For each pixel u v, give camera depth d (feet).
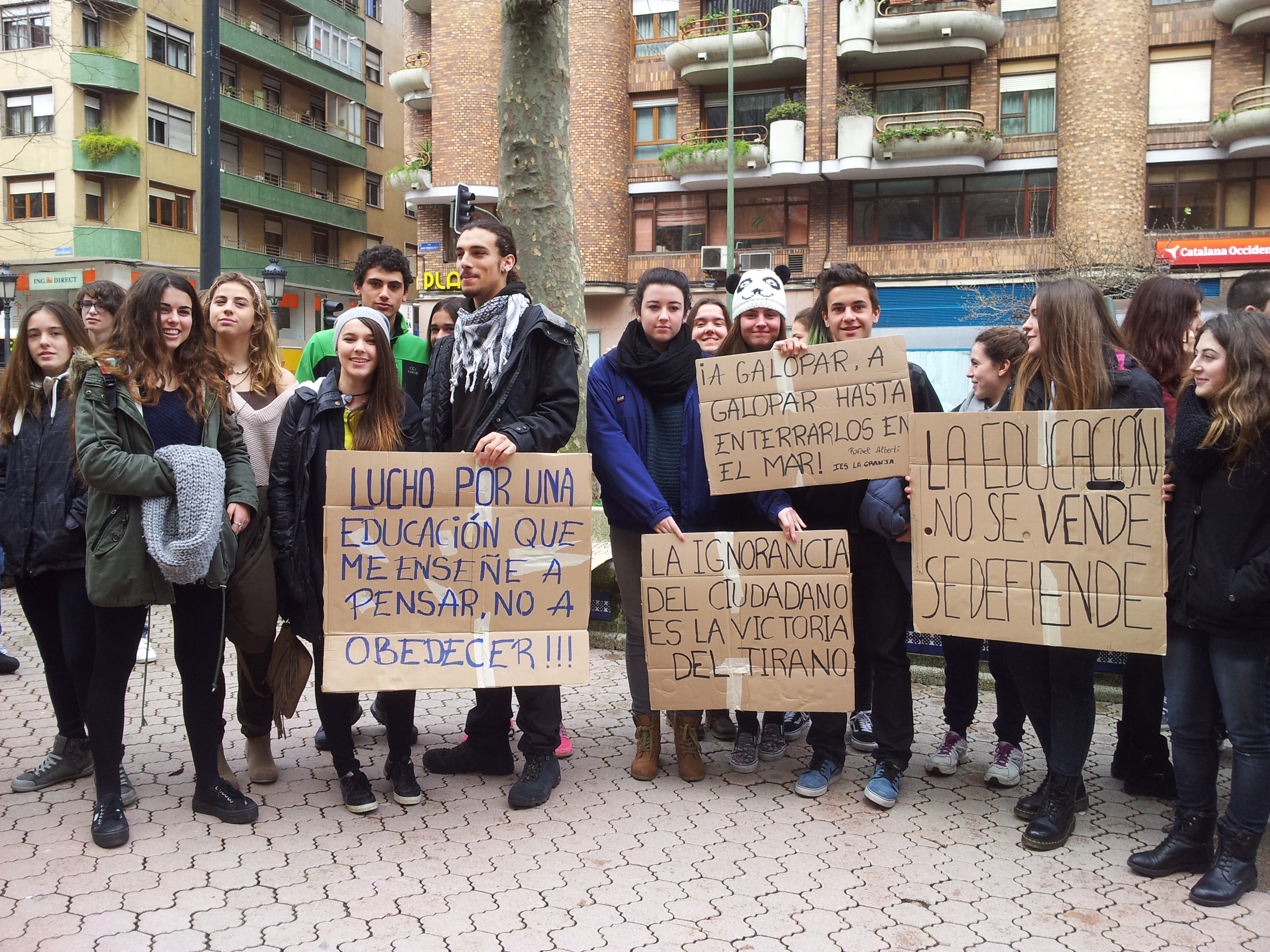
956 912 10.00
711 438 13.37
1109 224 77.71
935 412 12.45
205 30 32.60
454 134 89.35
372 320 12.44
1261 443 9.97
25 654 21.36
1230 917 9.97
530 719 13.02
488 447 12.30
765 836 11.85
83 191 100.73
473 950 9.14
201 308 12.33
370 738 15.62
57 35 98.32
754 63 84.38
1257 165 76.69
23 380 13.15
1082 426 11.46
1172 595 10.90
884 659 12.98
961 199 83.30
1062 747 11.68
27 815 12.30
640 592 13.70
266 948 9.12
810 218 86.63
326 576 12.13
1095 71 77.56
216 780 12.23
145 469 11.06
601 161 88.89
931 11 80.64
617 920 9.74
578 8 88.43
